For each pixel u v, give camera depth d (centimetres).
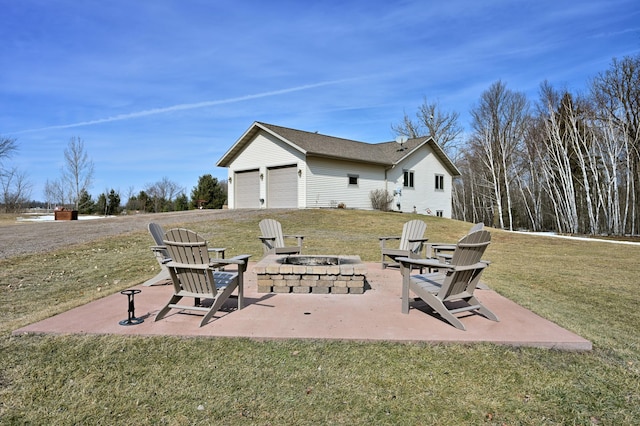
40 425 217
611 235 1952
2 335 343
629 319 415
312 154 1688
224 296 393
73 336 336
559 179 2544
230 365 286
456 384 260
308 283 502
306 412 228
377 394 248
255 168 1922
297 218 1480
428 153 2361
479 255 378
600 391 253
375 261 818
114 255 824
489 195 3158
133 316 377
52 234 1122
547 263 877
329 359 295
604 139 2186
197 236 355
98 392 251
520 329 356
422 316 397
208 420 221
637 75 2014
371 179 2019
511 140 2959
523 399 243
